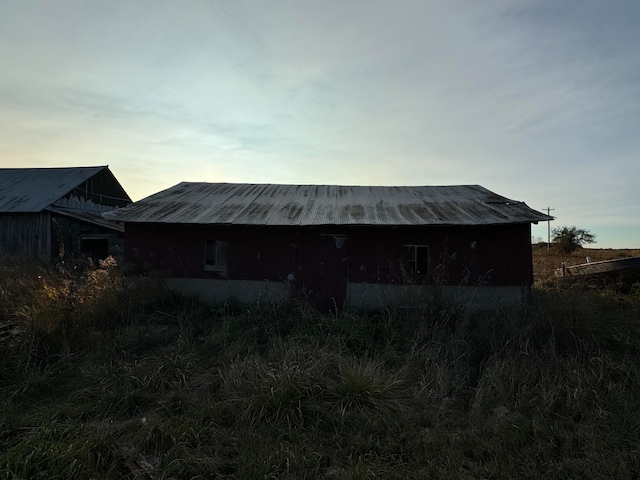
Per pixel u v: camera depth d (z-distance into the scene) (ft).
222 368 19.38
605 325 23.62
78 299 24.85
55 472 11.18
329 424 14.93
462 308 26.03
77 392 16.92
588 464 12.44
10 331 20.86
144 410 16.07
